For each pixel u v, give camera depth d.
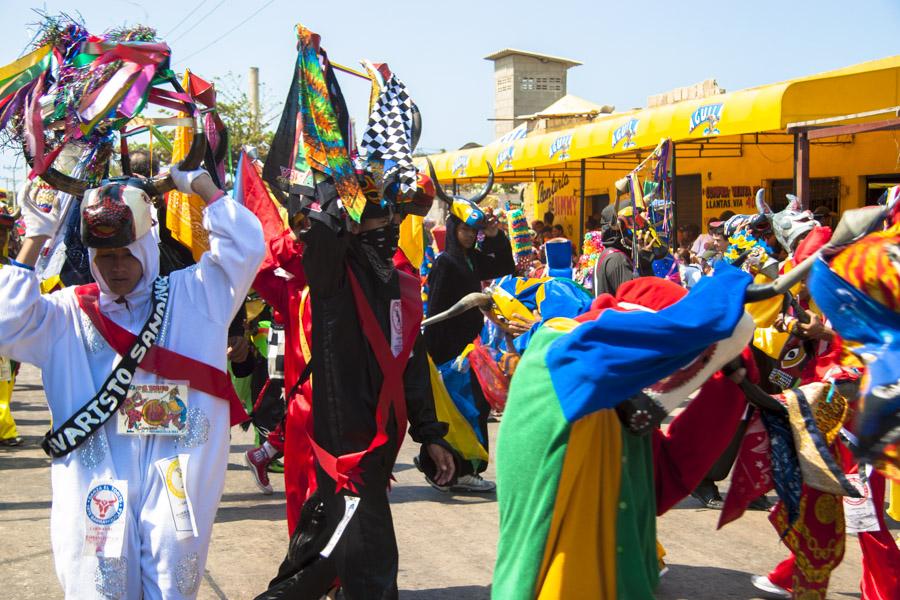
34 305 3.17
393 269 4.10
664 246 6.70
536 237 16.64
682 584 5.02
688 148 16.20
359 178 3.88
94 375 3.24
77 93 3.30
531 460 3.40
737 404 3.81
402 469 7.80
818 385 4.03
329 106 3.72
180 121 3.46
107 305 3.27
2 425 8.40
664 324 3.15
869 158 14.56
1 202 7.91
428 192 4.18
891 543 4.43
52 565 5.13
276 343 6.59
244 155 4.98
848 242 3.21
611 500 3.35
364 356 3.90
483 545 5.71
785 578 4.80
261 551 5.51
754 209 16.55
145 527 3.17
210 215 3.36
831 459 3.81
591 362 3.18
